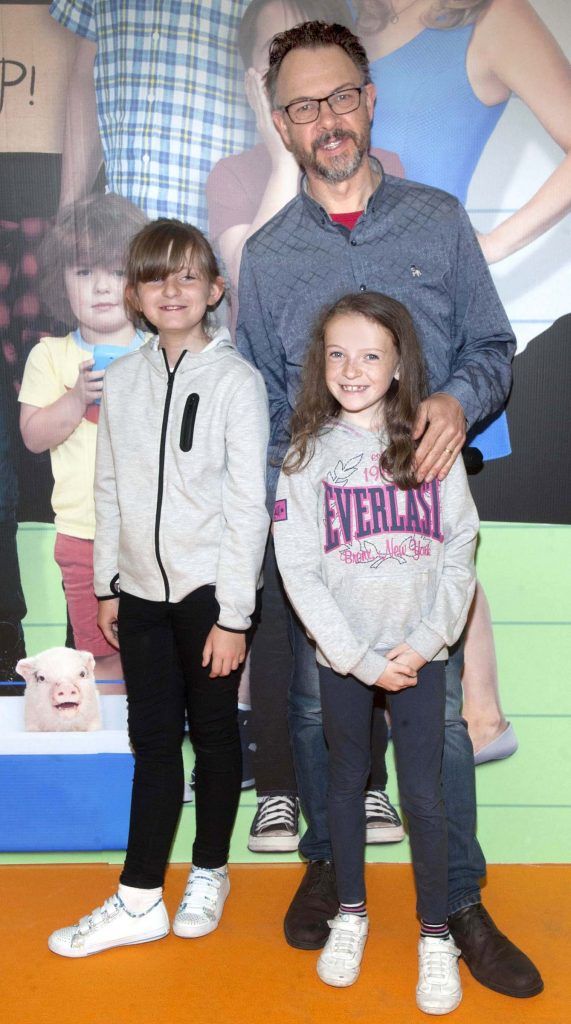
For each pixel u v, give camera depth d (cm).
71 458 207
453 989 158
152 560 176
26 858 214
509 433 203
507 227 198
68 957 174
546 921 186
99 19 196
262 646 206
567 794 211
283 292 186
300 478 166
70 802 212
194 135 197
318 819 187
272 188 196
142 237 176
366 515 162
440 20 193
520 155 196
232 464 174
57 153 200
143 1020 156
